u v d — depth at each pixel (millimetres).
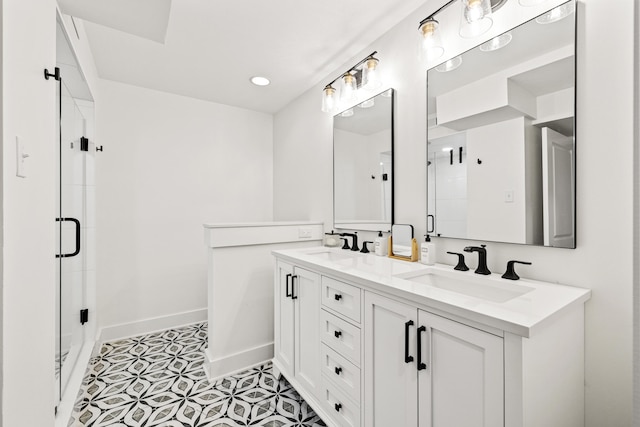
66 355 1762
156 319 2709
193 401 1719
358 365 1233
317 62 2217
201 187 2932
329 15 1702
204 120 2943
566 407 922
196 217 2908
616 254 976
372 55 1768
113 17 1670
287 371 1782
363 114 2029
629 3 946
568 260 1086
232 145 3094
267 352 2197
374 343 1161
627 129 952
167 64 2246
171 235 2791
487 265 1340
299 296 1676
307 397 1561
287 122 3041
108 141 2502
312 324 1554
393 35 1803
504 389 764
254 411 1631
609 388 986
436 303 904
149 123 2680
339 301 1353
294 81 2525
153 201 2705
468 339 842
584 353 1027
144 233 2668
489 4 1155
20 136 769
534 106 1168
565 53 1084
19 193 767
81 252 2176
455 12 1473
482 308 832
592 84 1023
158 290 2734
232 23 1757
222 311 2033
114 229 2539
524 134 1199
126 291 2594
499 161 1282
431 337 947
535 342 774
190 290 2881
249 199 3191
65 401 1519
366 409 1192
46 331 986
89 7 1547
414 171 1680
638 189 829
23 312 795
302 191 2777
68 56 1589
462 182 1431
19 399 769
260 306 2186
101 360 2188
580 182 1051
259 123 3258
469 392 847
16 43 741
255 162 3229
